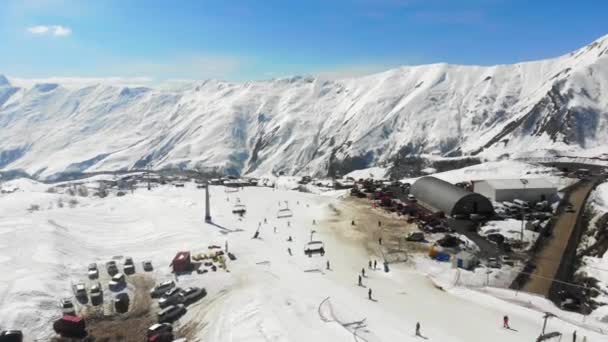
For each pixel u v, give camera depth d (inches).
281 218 3705.7
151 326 1824.6
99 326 1927.9
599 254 2417.6
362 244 2898.6
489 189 3673.7
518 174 4692.4
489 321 1804.9
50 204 4409.5
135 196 4815.5
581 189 3823.8
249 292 2107.5
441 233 2997.0
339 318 1814.7
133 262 2625.5
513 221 3112.7
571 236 2775.6
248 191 5068.9
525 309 1927.9
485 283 2240.4
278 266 2495.1
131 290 2263.8
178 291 2171.5
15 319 1904.5
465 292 2129.7
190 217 3681.1
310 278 2305.6
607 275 2166.6
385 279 2315.5
